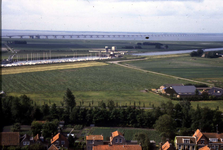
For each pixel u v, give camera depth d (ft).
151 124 577.43
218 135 464.65
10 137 434.30
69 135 471.62
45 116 598.75
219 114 557.74
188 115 572.92
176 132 533.55
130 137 522.06
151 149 453.17
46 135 486.79
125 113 596.70
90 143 433.89
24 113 600.80
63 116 595.88
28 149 416.87
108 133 540.93
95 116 589.73
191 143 454.40
